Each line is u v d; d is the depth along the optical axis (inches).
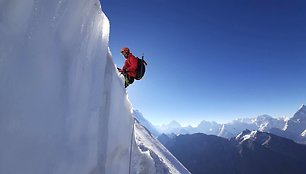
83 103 174.7
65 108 151.3
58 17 154.8
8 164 108.1
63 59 156.3
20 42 123.6
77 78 171.5
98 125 197.3
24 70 123.6
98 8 208.1
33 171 118.6
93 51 200.7
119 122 249.1
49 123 133.8
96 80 200.4
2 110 109.3
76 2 174.1
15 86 117.2
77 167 154.1
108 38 233.5
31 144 120.0
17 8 125.0
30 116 122.0
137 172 284.2
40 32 137.7
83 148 164.6
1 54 113.2
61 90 149.6
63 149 142.9
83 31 184.1
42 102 131.3
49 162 129.3
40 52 136.0
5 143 108.3
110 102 235.1
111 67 263.6
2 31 115.6
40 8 139.1
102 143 204.5
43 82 134.8
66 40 162.4
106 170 205.3
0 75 111.0
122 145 246.4
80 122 166.2
